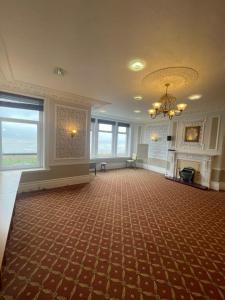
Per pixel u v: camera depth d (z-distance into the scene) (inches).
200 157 226.4
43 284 62.8
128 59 96.0
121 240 93.0
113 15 64.2
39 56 96.3
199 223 115.9
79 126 197.0
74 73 117.7
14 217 113.3
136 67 104.8
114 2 58.3
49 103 172.6
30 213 120.3
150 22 66.9
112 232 100.7
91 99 184.5
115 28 71.1
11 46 86.5
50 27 71.7
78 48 87.1
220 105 191.3
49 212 123.1
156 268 73.5
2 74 124.6
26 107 165.2
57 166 184.2
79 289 61.6
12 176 118.0
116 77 122.0
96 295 59.6
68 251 81.8
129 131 352.5
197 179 229.9
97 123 302.0
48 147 175.8
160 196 171.0
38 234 94.8
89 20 67.0
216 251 86.4
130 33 73.8
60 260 75.5
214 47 81.3
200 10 60.0
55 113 177.5
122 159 342.3
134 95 164.7
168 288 63.8
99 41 80.5
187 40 76.8
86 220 113.9
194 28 69.0
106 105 211.5
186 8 59.5
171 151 267.0
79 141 199.3
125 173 285.9
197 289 63.8
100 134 310.7
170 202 154.8
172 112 138.5
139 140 346.3
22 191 163.0
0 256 41.3
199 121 231.3
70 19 66.7
